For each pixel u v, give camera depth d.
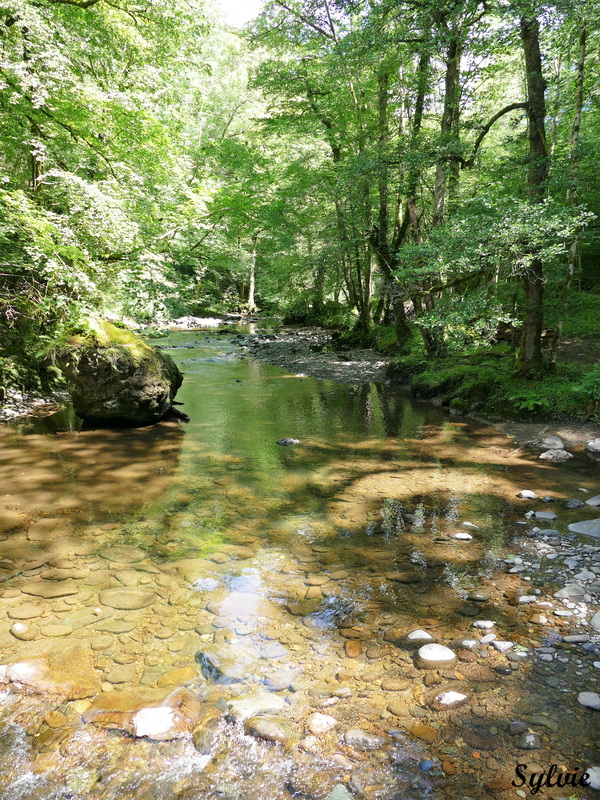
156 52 14.20
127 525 5.09
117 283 10.64
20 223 8.40
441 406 10.98
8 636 3.28
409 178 13.62
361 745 2.41
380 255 16.36
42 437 8.48
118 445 8.06
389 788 2.19
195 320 33.84
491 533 4.82
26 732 2.52
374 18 10.66
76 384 8.82
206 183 14.23
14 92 8.65
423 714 2.60
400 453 7.64
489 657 3.03
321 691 2.78
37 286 10.45
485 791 2.15
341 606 3.62
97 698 2.73
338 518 5.25
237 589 3.87
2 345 11.14
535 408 9.19
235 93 27.02
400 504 5.62
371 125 18.00
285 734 2.47
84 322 8.62
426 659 3.00
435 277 10.23
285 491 6.07
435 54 10.99
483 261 7.57
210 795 2.17
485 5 9.62
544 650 3.08
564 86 12.36
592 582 3.85
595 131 13.59
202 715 2.62
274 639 3.25
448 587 3.86
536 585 3.86
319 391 12.77
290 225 18.83
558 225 6.84
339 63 11.78
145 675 2.91
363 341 20.73
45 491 6.03
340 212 17.03
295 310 33.53
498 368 11.22
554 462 7.06
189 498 5.84
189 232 14.49
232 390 12.84
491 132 19.20
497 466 6.96
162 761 2.35
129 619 3.47
